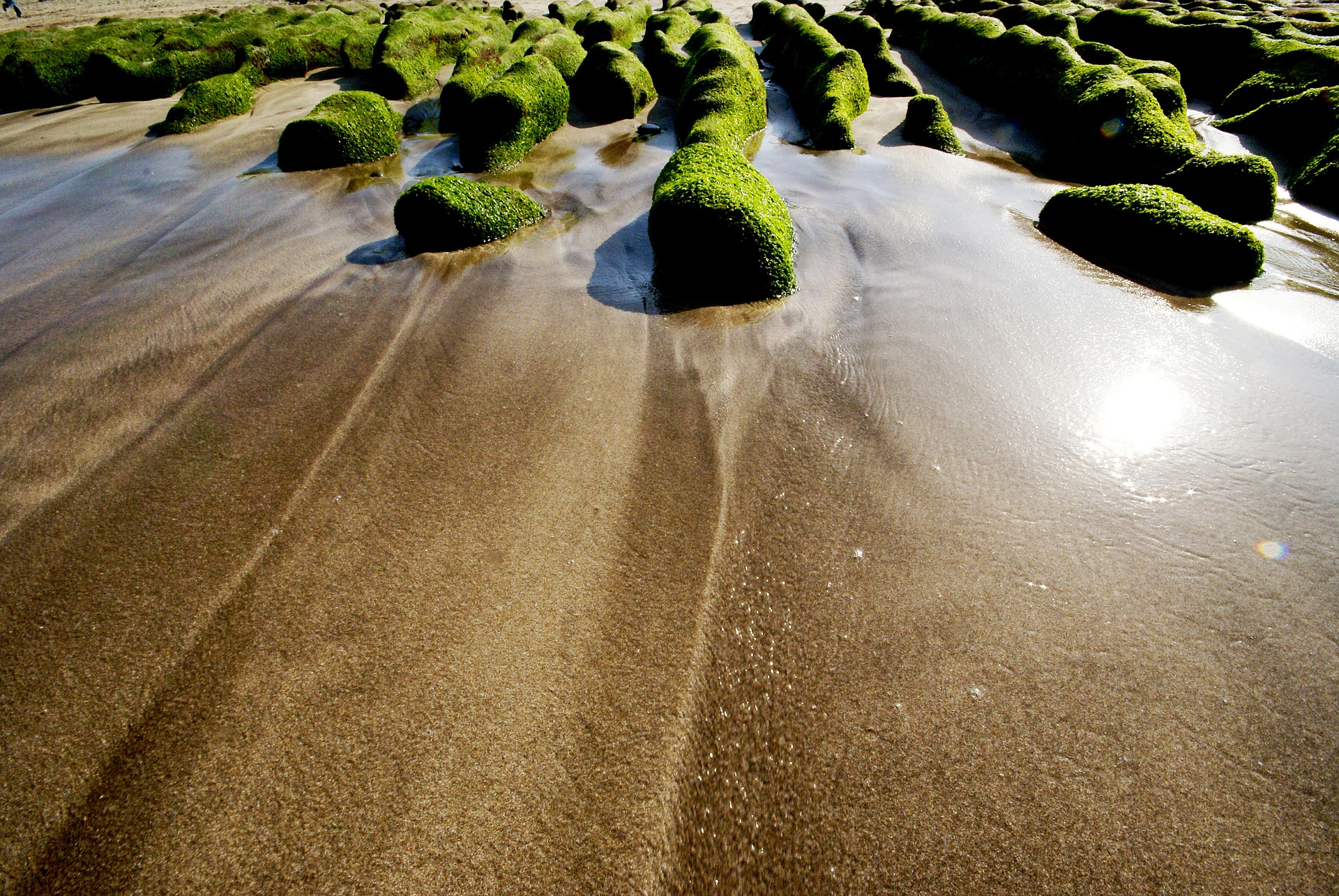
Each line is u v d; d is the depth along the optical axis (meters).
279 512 2.77
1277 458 2.97
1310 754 1.93
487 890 1.69
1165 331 3.93
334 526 2.70
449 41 11.54
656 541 2.63
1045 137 7.74
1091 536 2.62
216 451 3.12
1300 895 1.67
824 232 5.39
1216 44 9.24
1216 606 2.34
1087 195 5.12
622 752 1.96
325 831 1.78
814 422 3.27
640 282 4.66
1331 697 2.06
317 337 4.07
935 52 11.61
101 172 7.39
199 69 10.84
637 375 3.64
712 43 9.80
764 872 1.75
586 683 2.13
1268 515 2.69
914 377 3.57
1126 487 2.84
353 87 10.63
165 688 2.12
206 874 1.71
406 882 1.70
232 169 7.42
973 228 5.38
